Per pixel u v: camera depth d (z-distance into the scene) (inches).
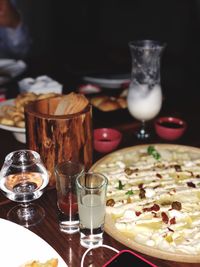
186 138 51.3
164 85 70.7
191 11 134.8
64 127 37.3
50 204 37.7
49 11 147.1
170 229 33.2
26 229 31.5
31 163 35.6
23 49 112.4
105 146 46.7
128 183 39.6
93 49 98.0
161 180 40.3
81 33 154.7
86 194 31.5
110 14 157.1
